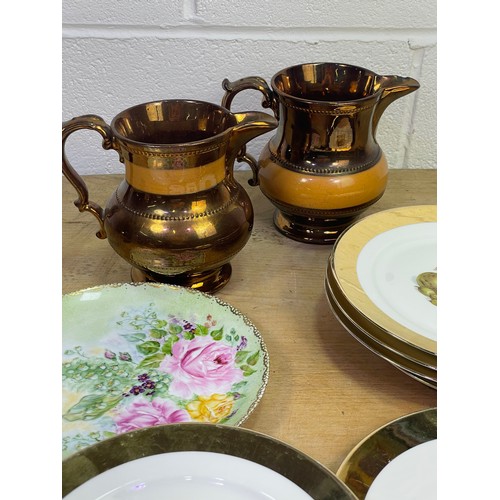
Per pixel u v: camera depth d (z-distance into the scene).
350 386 0.50
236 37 0.80
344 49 0.83
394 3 0.80
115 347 0.53
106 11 0.77
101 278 0.63
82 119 0.55
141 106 0.58
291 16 0.79
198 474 0.36
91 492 0.35
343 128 0.63
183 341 0.54
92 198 0.77
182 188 0.53
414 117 0.89
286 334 0.56
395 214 0.65
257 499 0.35
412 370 0.46
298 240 0.71
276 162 0.67
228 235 0.56
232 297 0.61
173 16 0.78
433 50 0.83
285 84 0.69
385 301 0.52
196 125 0.59
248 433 0.39
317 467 0.37
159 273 0.57
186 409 0.47
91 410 0.48
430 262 0.59
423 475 0.38
